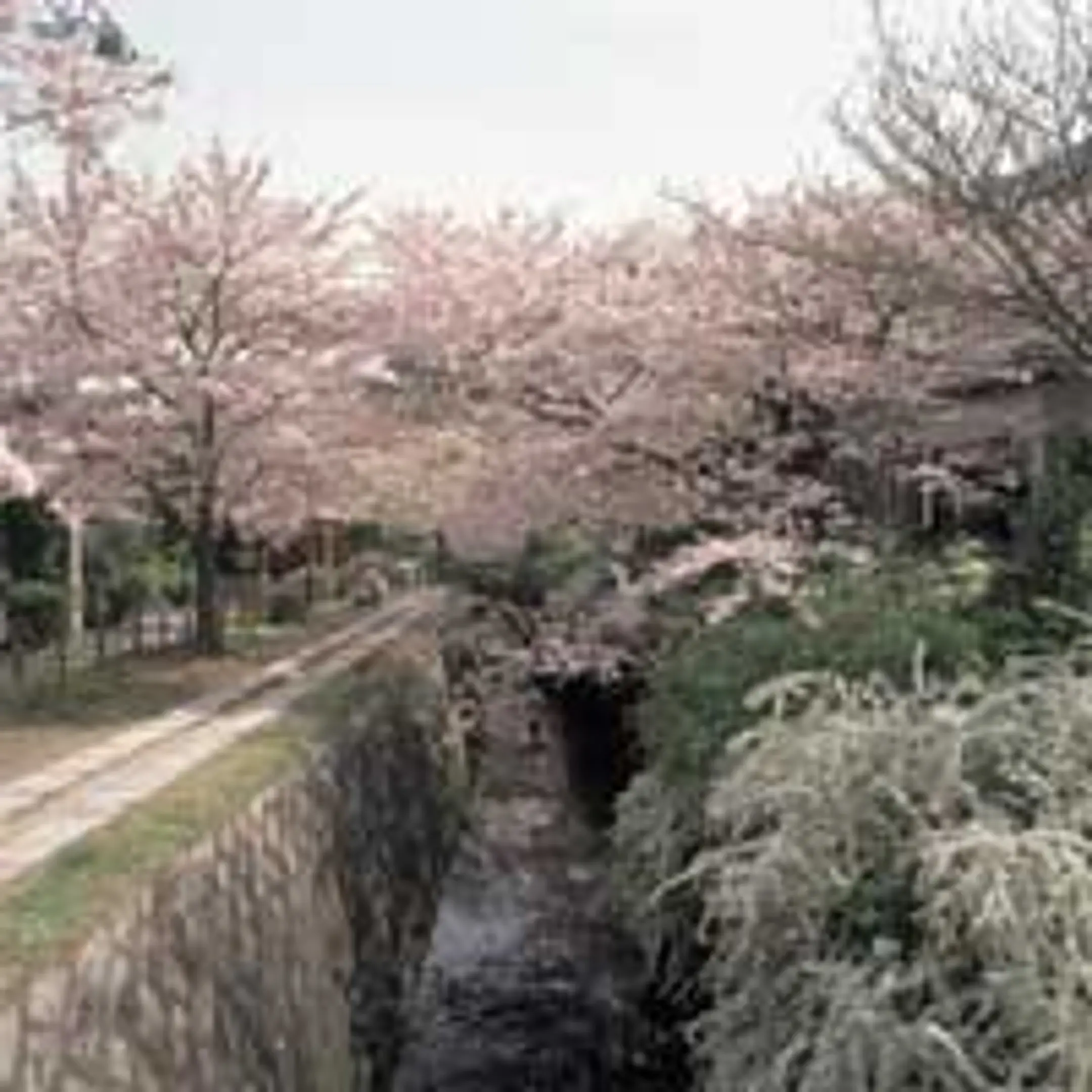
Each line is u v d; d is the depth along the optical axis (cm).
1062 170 1155
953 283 1199
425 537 2859
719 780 784
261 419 1728
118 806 905
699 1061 757
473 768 2034
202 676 1698
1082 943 553
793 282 1381
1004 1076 549
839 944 635
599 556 1684
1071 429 1365
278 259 1708
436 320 1634
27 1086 534
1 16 1126
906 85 1500
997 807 621
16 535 2108
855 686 734
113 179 1658
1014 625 967
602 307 1529
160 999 673
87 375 1645
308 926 966
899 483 1429
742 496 1439
